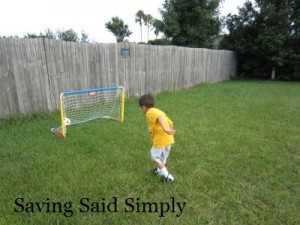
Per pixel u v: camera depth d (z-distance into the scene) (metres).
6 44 5.77
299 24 16.08
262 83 14.75
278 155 4.41
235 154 4.41
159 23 19.61
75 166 3.79
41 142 4.70
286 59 16.41
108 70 8.12
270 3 17.11
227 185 3.42
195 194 3.22
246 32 17.44
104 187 3.28
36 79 6.41
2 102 5.86
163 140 3.30
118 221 2.73
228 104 8.31
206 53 13.38
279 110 7.63
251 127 5.91
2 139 4.83
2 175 3.52
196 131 5.54
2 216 2.73
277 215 2.88
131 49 8.76
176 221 2.74
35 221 2.67
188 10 19.17
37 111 6.54
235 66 17.70
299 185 3.49
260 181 3.56
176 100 8.75
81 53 7.31
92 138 4.94
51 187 3.25
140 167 3.82
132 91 9.12
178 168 3.82
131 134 5.21
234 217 2.82
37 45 6.32
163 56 10.27
